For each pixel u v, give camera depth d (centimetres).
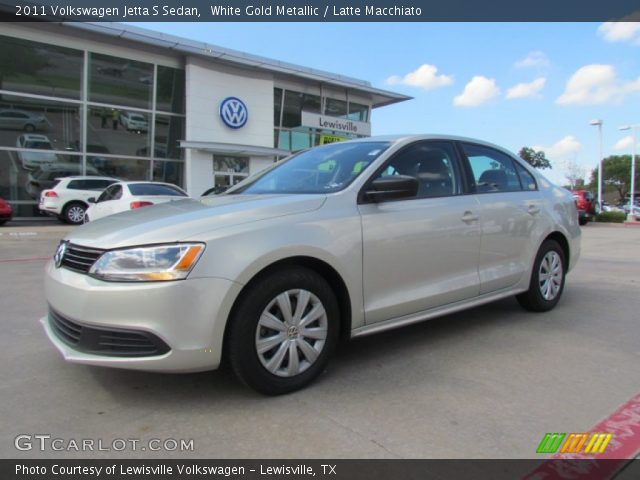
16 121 1744
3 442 252
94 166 1917
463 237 401
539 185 507
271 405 292
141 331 267
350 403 295
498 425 269
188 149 2062
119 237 284
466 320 473
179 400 298
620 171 8131
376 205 352
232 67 2159
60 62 1795
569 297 578
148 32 1897
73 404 293
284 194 355
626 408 288
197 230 282
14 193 1762
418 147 400
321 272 328
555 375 338
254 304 288
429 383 324
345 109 2683
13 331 436
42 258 901
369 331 345
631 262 890
